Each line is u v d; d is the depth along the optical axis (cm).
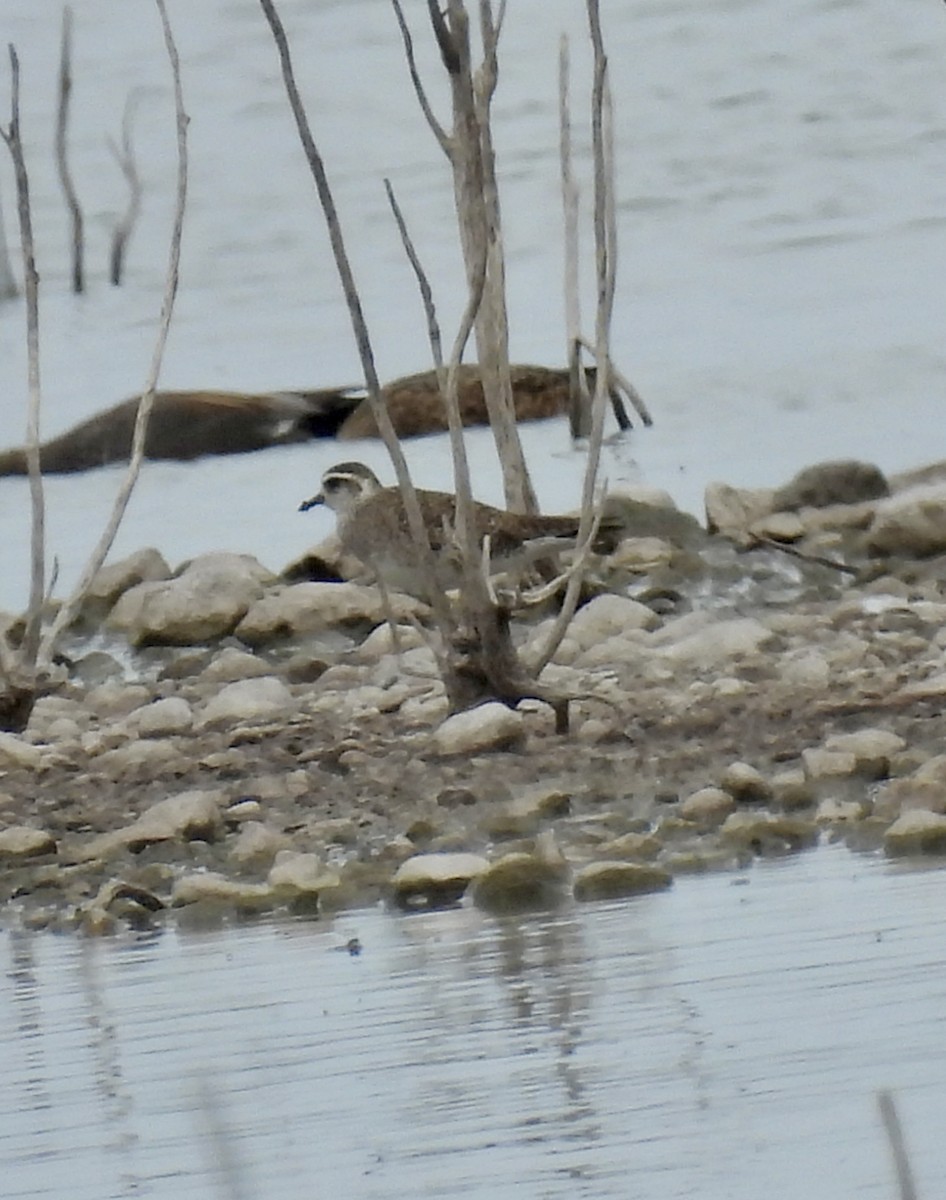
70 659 1505
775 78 3416
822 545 1620
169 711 1302
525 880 932
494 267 1440
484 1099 705
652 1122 672
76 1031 820
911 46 3472
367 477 1531
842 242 2714
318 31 3872
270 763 1184
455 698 1205
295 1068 754
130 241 3028
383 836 1049
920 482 1752
